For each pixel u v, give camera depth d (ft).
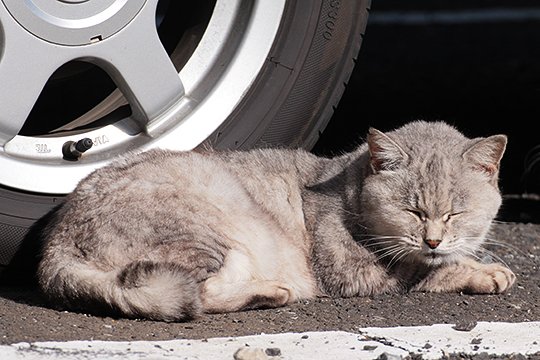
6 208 20.88
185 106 22.70
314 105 23.50
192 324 18.86
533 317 19.85
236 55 22.76
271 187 22.07
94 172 20.70
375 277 21.63
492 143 21.57
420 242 21.09
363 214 21.61
